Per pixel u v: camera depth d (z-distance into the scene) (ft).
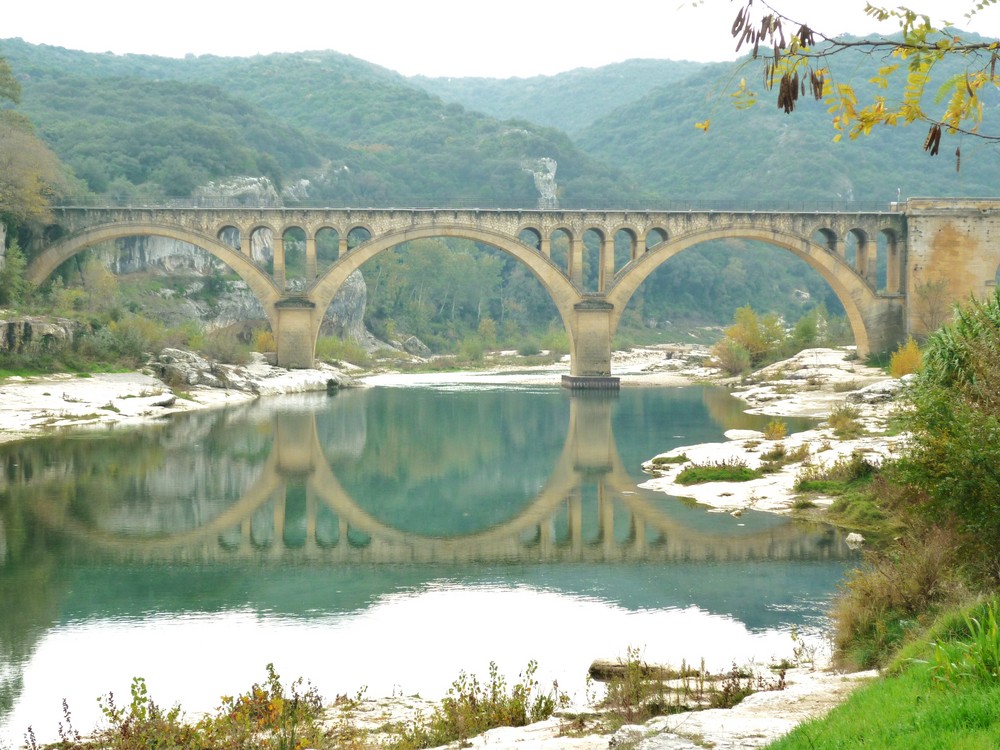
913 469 61.00
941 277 286.87
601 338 292.40
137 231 289.53
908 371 221.66
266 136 627.46
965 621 44.57
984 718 29.66
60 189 313.12
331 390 291.79
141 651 63.77
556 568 86.43
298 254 532.73
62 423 183.93
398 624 69.92
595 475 136.77
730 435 167.43
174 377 243.81
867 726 31.48
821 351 309.83
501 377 372.99
